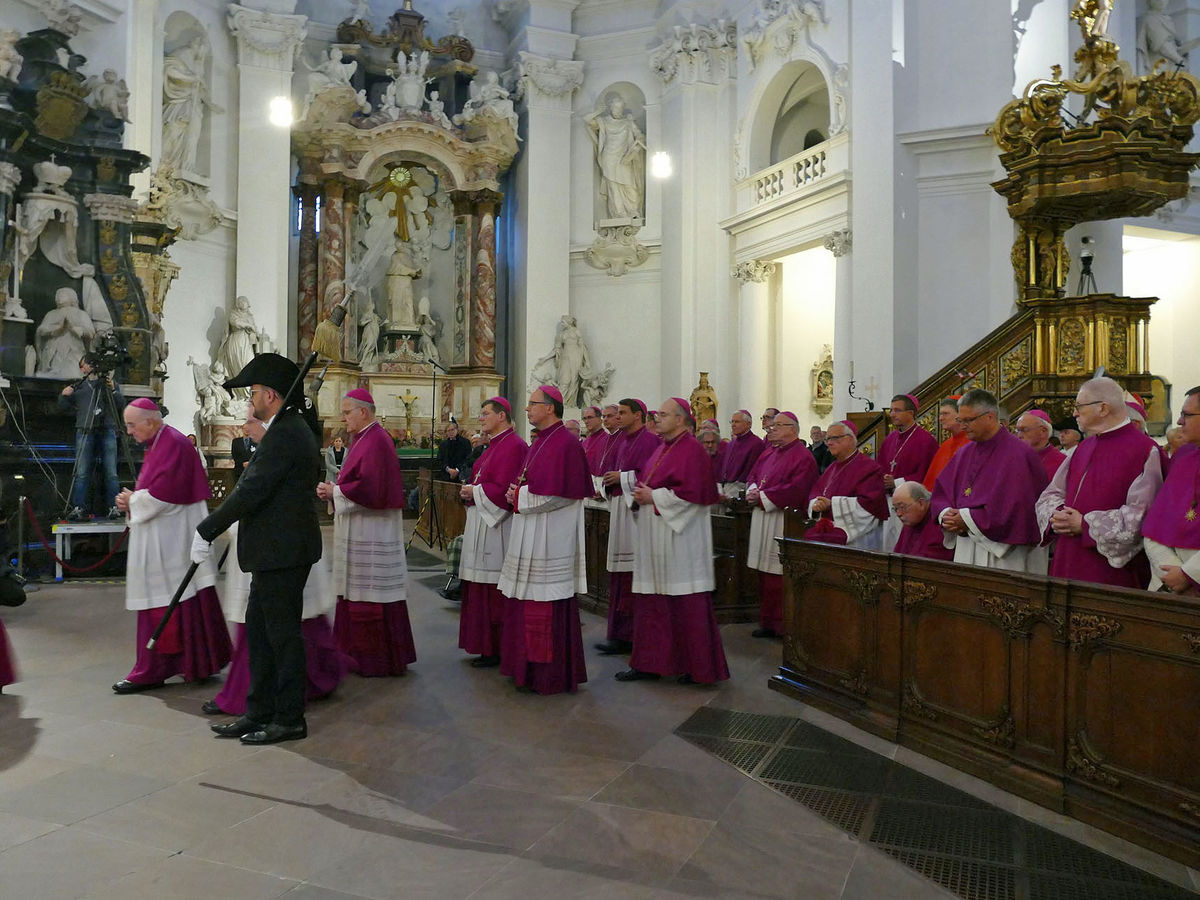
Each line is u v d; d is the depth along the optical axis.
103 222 11.86
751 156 17.75
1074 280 12.93
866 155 13.87
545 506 5.69
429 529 13.65
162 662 5.71
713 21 18.42
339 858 3.45
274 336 17.75
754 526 7.65
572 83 20.33
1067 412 10.57
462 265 20.31
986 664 4.34
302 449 4.77
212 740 4.77
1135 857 3.48
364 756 4.57
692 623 5.96
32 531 10.00
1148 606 3.55
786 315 18.55
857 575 5.16
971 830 3.72
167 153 16.36
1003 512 4.75
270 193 17.83
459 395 20.17
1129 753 3.67
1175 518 3.97
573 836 3.66
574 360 19.95
